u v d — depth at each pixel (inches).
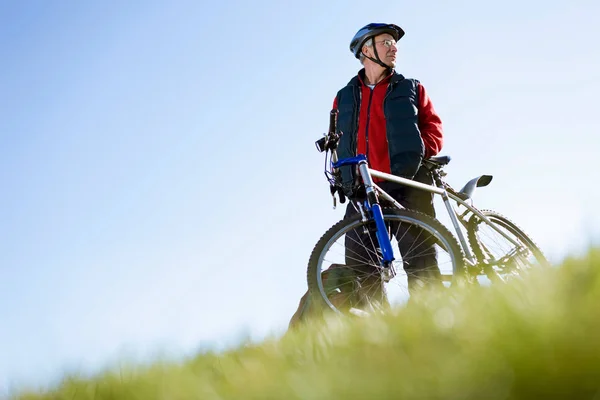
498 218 206.8
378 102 197.2
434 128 196.7
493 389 40.8
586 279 63.8
